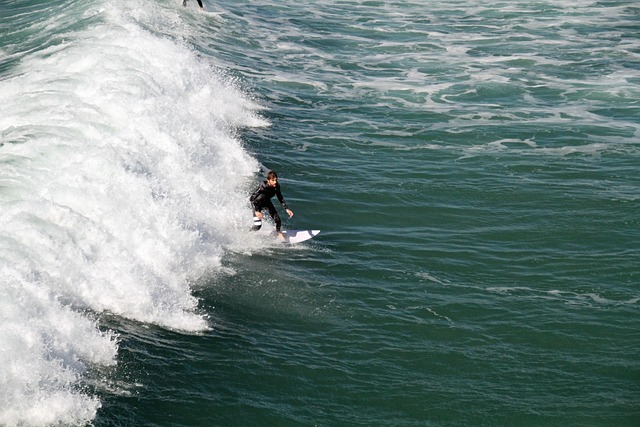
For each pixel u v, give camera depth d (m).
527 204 79.38
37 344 45.41
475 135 99.12
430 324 57.50
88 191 60.28
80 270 53.44
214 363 50.22
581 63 133.00
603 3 179.12
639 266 67.44
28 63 96.38
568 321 58.66
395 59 134.62
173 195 66.69
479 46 143.75
